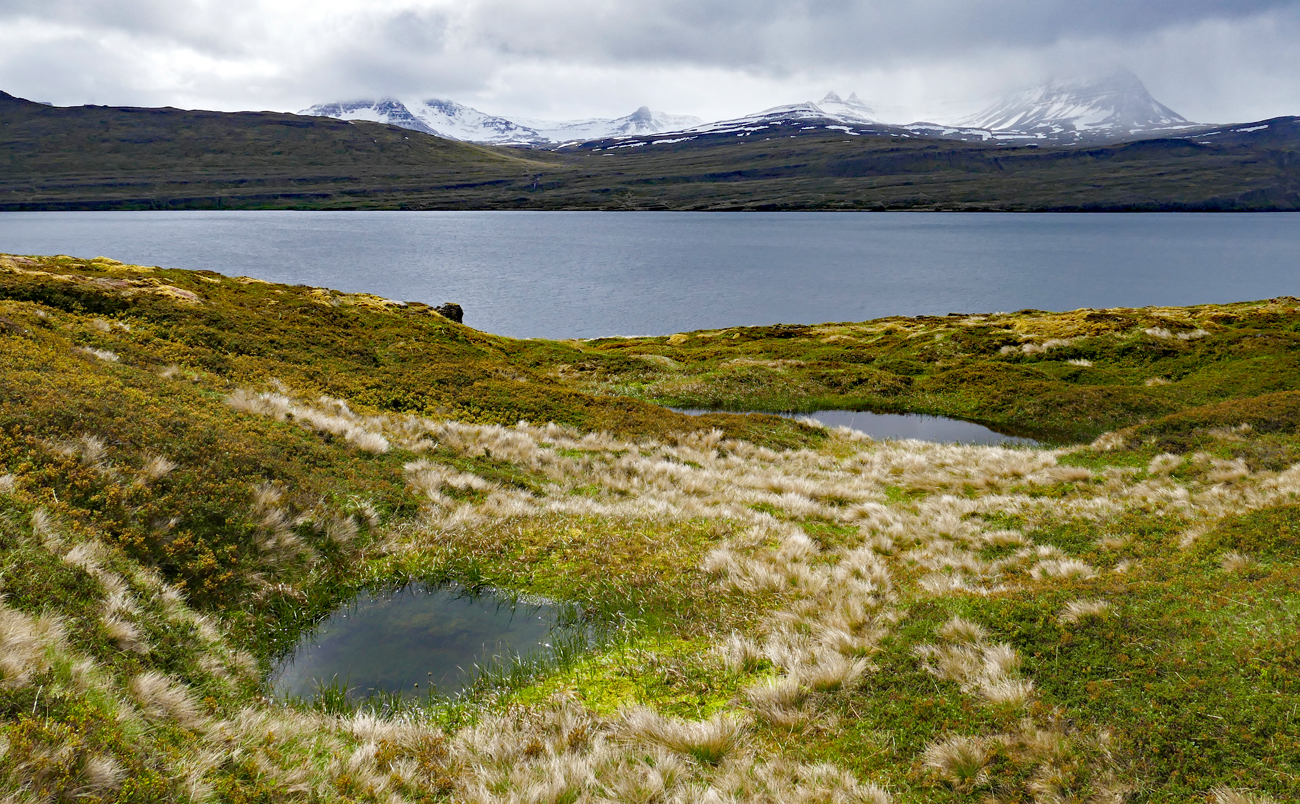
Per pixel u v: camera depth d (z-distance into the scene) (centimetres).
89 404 1451
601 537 1630
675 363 5084
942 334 5516
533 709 962
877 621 1145
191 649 947
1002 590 1212
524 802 745
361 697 1016
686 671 1066
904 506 2141
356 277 12775
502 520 1692
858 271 14500
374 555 1470
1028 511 1912
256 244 18175
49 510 1052
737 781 775
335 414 2372
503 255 16962
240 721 805
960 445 3103
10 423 1262
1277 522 1280
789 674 995
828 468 2694
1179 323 4853
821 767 796
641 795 760
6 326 1938
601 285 12506
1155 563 1274
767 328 6738
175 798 602
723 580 1399
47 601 821
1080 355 4684
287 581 1285
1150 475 2181
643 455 2639
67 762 562
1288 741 717
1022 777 750
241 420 1833
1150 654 904
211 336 2919
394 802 732
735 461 2673
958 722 847
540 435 2723
